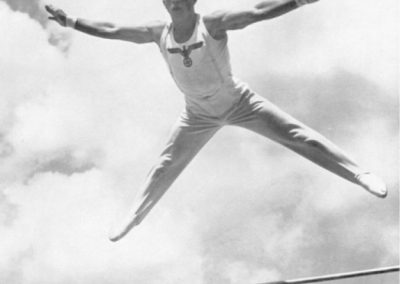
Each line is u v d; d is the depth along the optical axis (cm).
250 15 631
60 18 667
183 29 650
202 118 685
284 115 676
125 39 667
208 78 657
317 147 666
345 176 666
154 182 697
